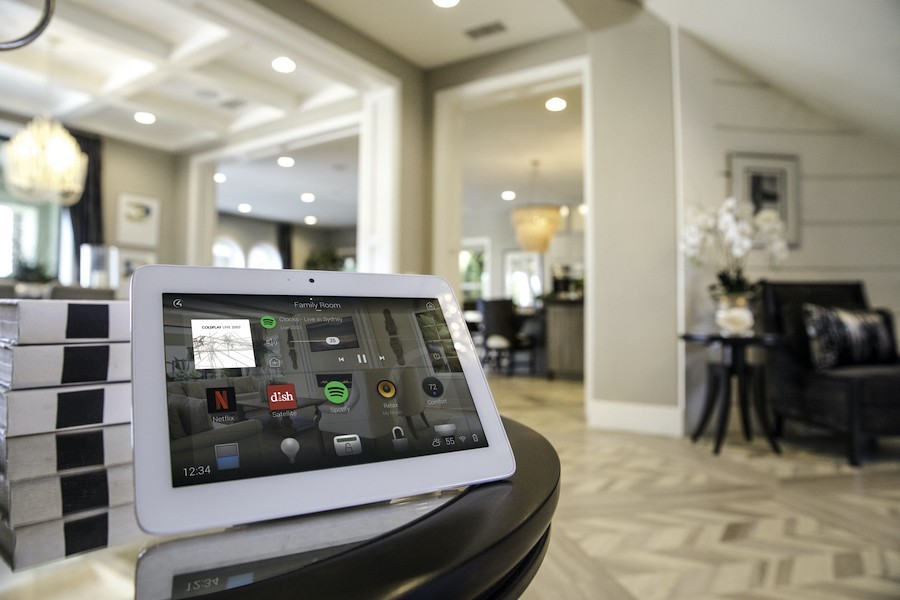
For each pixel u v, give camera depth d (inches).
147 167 253.0
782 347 131.1
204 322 14.2
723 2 123.9
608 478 99.0
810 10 113.0
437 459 15.1
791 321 129.1
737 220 140.8
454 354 17.8
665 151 142.8
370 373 15.8
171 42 159.5
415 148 177.5
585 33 155.4
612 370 145.9
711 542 70.5
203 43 152.5
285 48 146.5
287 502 12.7
